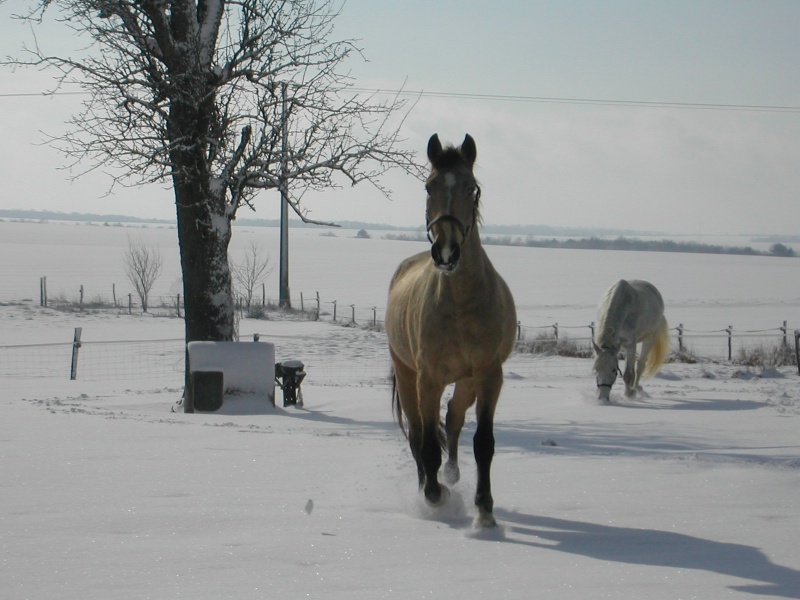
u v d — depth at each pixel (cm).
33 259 7625
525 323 3653
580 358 2602
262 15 1605
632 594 435
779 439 1080
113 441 912
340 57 1611
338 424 1271
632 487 713
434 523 603
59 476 714
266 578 456
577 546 539
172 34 1552
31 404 1392
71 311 3903
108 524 564
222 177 1591
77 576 455
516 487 730
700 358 2509
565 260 10119
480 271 639
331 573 467
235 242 13775
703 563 496
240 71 1578
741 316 4078
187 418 1292
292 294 5234
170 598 421
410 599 424
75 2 1496
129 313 3919
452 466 760
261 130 1585
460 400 752
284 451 884
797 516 609
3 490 658
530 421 1297
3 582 443
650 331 1739
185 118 1541
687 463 813
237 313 3606
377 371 2330
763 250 18925
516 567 486
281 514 605
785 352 2436
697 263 10181
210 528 562
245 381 1485
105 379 2142
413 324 699
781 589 444
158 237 14300
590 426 1230
